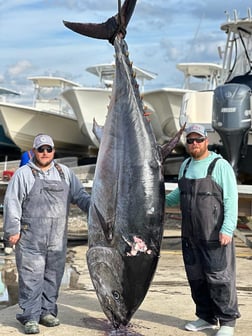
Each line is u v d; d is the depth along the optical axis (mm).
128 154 3879
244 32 14523
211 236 3953
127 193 3828
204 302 4238
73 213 13898
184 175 4113
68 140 22859
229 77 14484
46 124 22156
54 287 4344
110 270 3826
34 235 4180
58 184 4250
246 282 6406
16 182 4172
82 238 10227
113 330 4234
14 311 4828
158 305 5109
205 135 4055
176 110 17078
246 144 10133
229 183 3939
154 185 3877
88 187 8594
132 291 3846
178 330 4254
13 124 21969
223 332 3969
